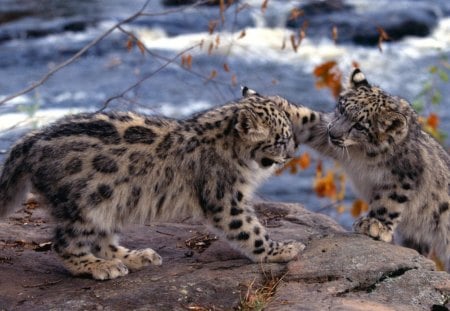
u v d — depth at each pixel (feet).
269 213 42.22
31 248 36.99
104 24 118.42
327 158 42.70
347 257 33.65
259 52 104.42
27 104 83.97
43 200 33.24
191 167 34.04
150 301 30.89
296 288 31.78
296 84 95.20
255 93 38.11
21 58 106.22
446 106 86.53
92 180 32.78
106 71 99.76
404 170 39.60
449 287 31.89
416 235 42.50
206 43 101.14
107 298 31.04
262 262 34.06
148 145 33.76
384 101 39.27
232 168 34.27
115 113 34.60
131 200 33.55
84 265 33.14
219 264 34.45
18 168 33.42
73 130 33.19
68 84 94.99
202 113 35.50
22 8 125.18
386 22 116.06
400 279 32.40
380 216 39.86
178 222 40.93
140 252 34.91
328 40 112.16
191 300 31.01
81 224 32.94
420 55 107.96
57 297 31.12
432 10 120.88
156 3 128.06
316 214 42.14
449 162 42.80
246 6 58.23
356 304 30.22
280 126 35.04
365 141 39.29
